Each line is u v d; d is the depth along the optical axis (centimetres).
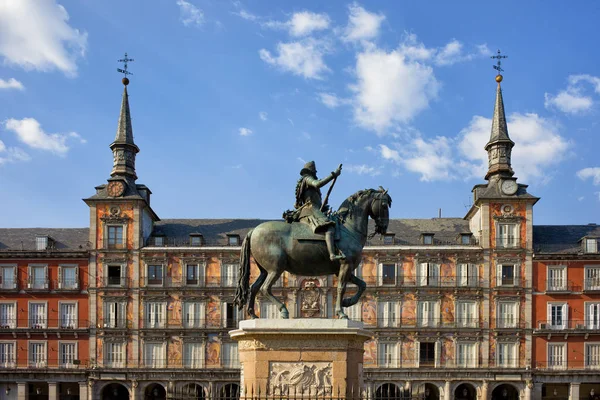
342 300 1462
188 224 8381
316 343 1395
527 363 7312
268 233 1480
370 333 1477
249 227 8338
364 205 1527
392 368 7338
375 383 7331
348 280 1481
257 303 7375
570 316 7419
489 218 7575
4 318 7569
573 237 7888
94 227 7644
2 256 7600
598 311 7412
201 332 7475
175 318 7544
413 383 7312
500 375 7275
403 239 7888
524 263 7500
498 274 7494
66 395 7706
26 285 7594
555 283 7475
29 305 7575
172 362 7456
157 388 7738
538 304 7456
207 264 7625
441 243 7806
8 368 7375
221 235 8125
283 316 1441
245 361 1427
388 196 1537
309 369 1387
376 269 7594
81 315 7550
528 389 7219
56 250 7612
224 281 7594
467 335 7406
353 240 1486
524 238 7538
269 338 1398
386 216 1523
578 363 7319
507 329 7362
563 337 7356
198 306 7569
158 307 7569
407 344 7456
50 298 7581
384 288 7519
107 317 7519
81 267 7631
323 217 1475
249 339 1417
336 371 1386
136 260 7600
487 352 7381
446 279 7538
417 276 7544
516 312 7438
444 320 7481
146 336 7469
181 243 7894
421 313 7512
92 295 7556
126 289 7556
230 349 7481
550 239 7844
